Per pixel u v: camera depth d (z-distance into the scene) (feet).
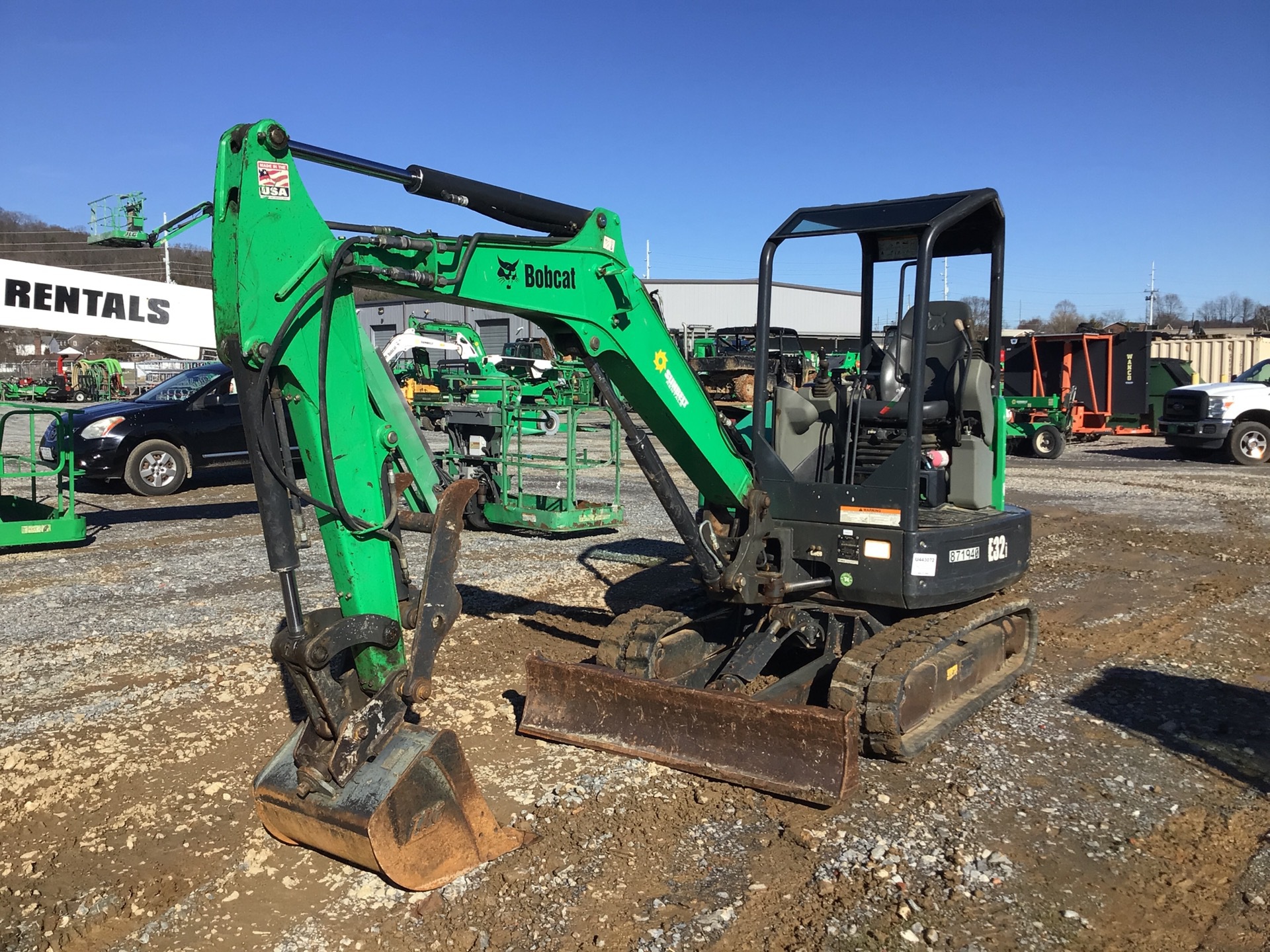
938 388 19.56
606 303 14.71
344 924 11.23
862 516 16.47
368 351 12.94
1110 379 72.08
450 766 12.07
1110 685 19.47
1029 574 29.84
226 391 46.80
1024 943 10.71
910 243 19.29
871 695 15.08
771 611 17.28
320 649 10.66
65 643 22.25
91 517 39.24
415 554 32.68
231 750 16.33
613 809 13.92
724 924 11.11
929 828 13.34
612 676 15.72
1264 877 12.15
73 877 12.35
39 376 150.61
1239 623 24.09
